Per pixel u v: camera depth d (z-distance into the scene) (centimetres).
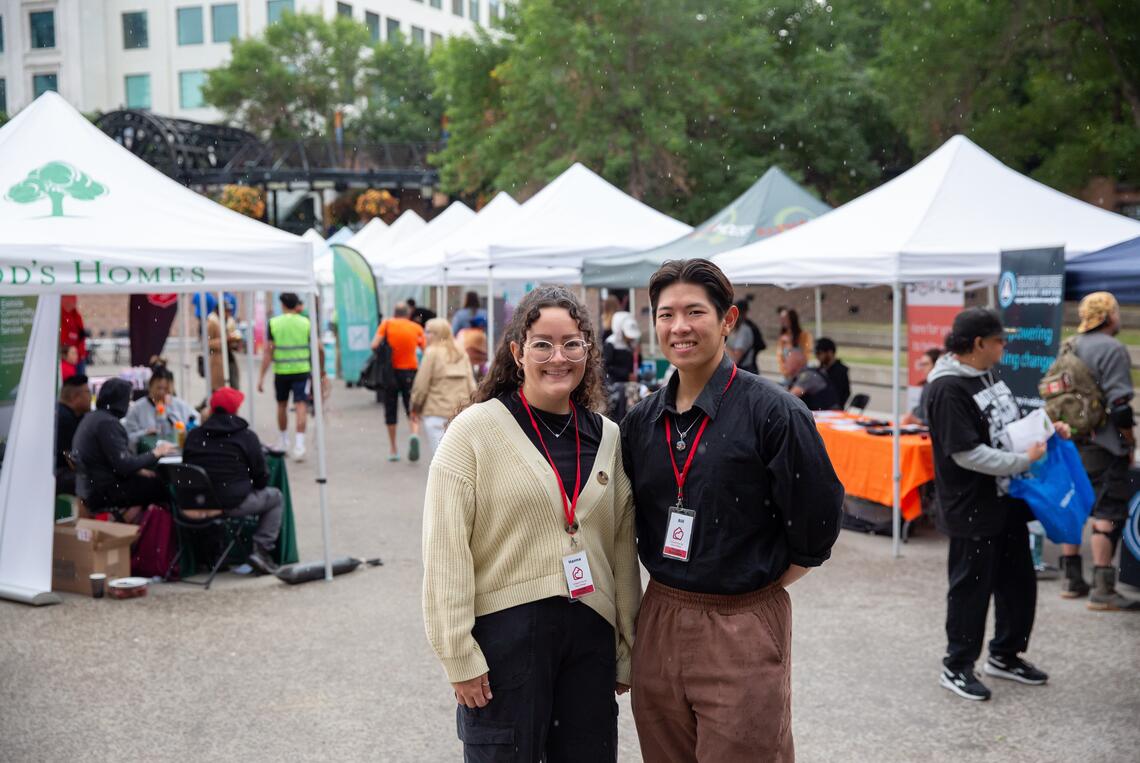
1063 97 1917
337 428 1542
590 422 299
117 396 741
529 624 282
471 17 7169
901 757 435
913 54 2023
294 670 547
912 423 929
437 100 4819
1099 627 601
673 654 284
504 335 296
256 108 4731
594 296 2100
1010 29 1883
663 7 2369
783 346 1323
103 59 6309
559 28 2411
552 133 2592
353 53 4762
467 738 289
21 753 445
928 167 880
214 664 556
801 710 486
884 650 568
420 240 2083
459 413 295
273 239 691
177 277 648
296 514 951
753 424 277
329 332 2277
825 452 277
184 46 6216
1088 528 855
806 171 2803
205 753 446
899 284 780
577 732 294
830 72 2670
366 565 766
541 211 1293
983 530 477
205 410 1011
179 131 3888
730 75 2512
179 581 722
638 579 307
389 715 488
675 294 279
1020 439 459
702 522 280
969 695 494
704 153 2480
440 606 277
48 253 603
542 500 284
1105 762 427
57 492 808
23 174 657
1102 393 634
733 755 276
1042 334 700
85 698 508
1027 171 2362
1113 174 1964
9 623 625
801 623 618
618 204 1319
